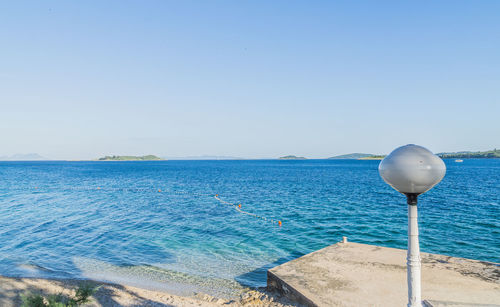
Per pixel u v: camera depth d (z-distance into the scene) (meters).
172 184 47.28
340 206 23.56
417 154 2.90
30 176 71.19
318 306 6.27
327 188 37.62
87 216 20.84
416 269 3.11
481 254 12.02
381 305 6.18
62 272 10.60
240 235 15.30
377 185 41.44
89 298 8.16
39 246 13.72
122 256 12.22
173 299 8.15
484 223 17.09
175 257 12.04
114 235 15.47
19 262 11.65
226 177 62.78
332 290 6.91
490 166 109.56
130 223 18.42
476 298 6.16
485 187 36.59
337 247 9.88
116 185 46.50
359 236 14.90
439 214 19.86
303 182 47.41
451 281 7.05
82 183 50.75
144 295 8.42
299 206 23.88
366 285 7.10
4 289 8.80
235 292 8.75
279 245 13.53
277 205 24.56
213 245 13.59
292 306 6.85
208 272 10.42
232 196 31.39
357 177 59.44
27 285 9.14
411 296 3.13
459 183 42.12
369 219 18.69
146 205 25.92
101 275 10.28
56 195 33.88
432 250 12.55
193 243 13.91
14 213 22.22
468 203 24.42
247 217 20.00
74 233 15.96
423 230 15.65
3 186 45.62
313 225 17.28
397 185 3.01
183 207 24.66
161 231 16.28
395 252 9.25
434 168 2.79
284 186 41.03
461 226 16.45
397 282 7.21
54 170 106.44
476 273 7.50
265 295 7.80
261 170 96.62
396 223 17.55
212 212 22.12
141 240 14.50
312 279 7.54
